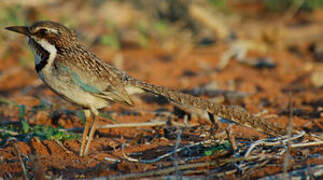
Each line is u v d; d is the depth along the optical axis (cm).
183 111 1190
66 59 937
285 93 1474
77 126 1177
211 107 935
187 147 933
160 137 1068
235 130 1069
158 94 974
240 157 844
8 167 874
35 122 1191
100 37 2133
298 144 907
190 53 2022
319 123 1141
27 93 1536
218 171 830
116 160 902
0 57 1927
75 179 816
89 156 934
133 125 1127
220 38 2128
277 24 2336
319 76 1599
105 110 1305
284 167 757
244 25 2367
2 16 1967
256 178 797
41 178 789
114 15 2370
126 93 970
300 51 2030
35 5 2153
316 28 2180
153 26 2217
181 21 2217
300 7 2598
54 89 957
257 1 2820
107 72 969
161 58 1973
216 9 2373
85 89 941
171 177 782
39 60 959
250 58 1894
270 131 916
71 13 2298
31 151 966
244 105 1343
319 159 848
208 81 1634
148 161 880
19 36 1934
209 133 1021
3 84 1672
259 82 1611
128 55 2011
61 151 972
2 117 1244
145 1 2411
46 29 952
